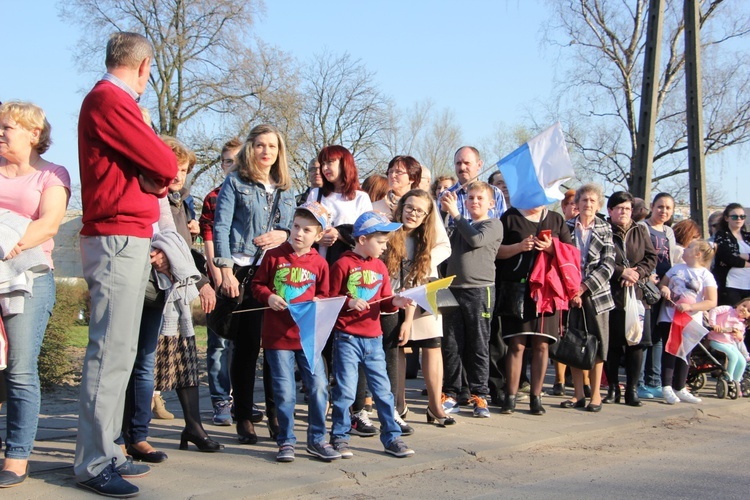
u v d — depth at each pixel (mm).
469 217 7539
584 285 6641
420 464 4902
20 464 4066
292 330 4844
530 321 6461
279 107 25703
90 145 3934
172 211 5875
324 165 6062
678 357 7734
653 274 7688
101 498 3900
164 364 4879
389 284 5348
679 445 5910
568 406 7098
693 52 10898
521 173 6613
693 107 10953
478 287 6480
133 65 4051
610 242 6871
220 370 5945
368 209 6164
